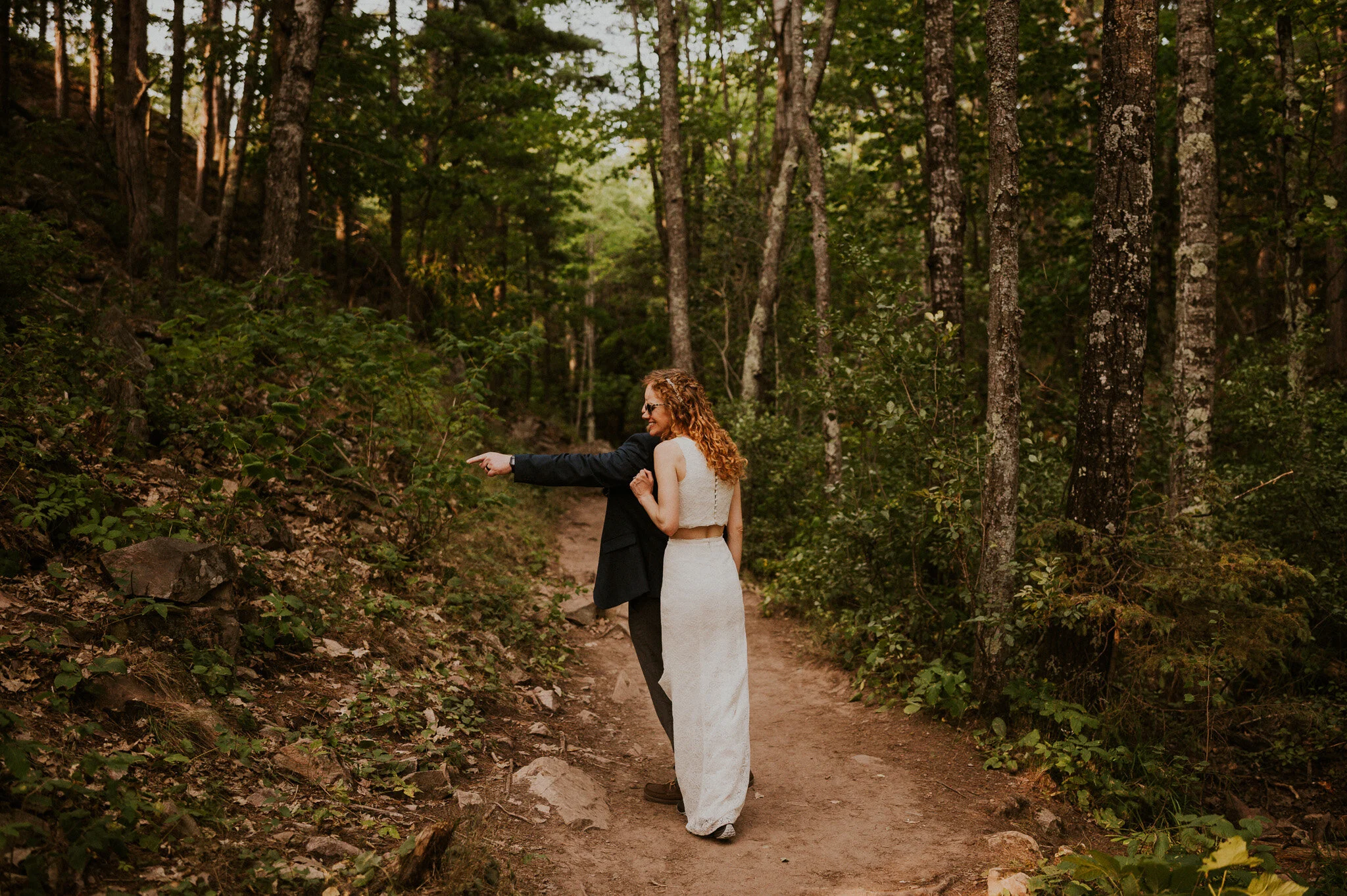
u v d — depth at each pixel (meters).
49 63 21.23
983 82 12.68
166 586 3.61
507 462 3.67
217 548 3.89
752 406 10.58
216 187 20.88
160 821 2.51
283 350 6.25
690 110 18.16
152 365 6.26
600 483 3.69
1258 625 4.35
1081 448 4.70
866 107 16.75
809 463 9.55
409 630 4.99
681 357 11.77
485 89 18.25
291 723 3.50
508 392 21.17
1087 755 4.07
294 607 4.22
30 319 5.27
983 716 4.84
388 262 20.12
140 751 2.83
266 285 7.31
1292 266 9.38
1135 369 4.60
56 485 4.02
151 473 5.15
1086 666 4.69
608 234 31.06
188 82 18.42
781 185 11.59
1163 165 11.59
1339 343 11.65
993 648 4.84
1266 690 5.86
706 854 3.32
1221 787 4.71
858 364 6.20
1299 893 2.37
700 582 3.56
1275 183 11.20
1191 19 6.48
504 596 6.35
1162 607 4.60
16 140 13.39
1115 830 3.86
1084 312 11.61
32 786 2.31
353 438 7.21
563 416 33.44
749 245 15.78
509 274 24.19
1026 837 3.51
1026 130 12.32
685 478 3.58
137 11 10.89
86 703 2.95
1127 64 4.51
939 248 7.13
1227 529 5.80
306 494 6.18
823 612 6.70
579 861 3.14
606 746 4.51
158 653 3.37
